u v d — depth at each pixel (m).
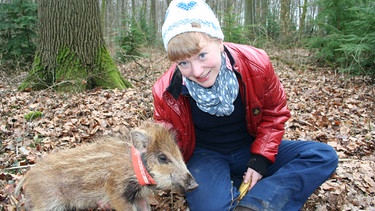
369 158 1.52
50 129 1.84
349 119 2.05
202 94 0.95
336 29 3.58
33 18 3.71
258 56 1.00
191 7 0.84
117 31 4.28
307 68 3.82
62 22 2.75
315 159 1.01
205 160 1.09
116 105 2.26
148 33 5.05
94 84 2.84
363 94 2.62
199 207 0.99
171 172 0.97
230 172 1.16
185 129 1.05
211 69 0.89
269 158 1.04
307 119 2.02
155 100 1.06
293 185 0.97
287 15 4.99
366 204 1.18
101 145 1.07
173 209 1.19
